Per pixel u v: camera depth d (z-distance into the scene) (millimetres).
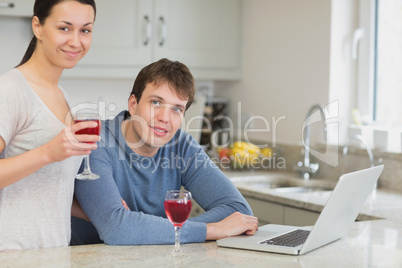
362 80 3697
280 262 1635
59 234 1807
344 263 1637
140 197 2080
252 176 3643
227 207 2078
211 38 4160
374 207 2701
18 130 1711
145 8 3859
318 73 3723
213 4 4141
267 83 4113
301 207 2898
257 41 4184
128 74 3859
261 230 2041
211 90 4617
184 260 1635
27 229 1754
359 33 3650
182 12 4012
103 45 3764
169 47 3988
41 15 1704
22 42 3846
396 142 3410
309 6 3770
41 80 1797
